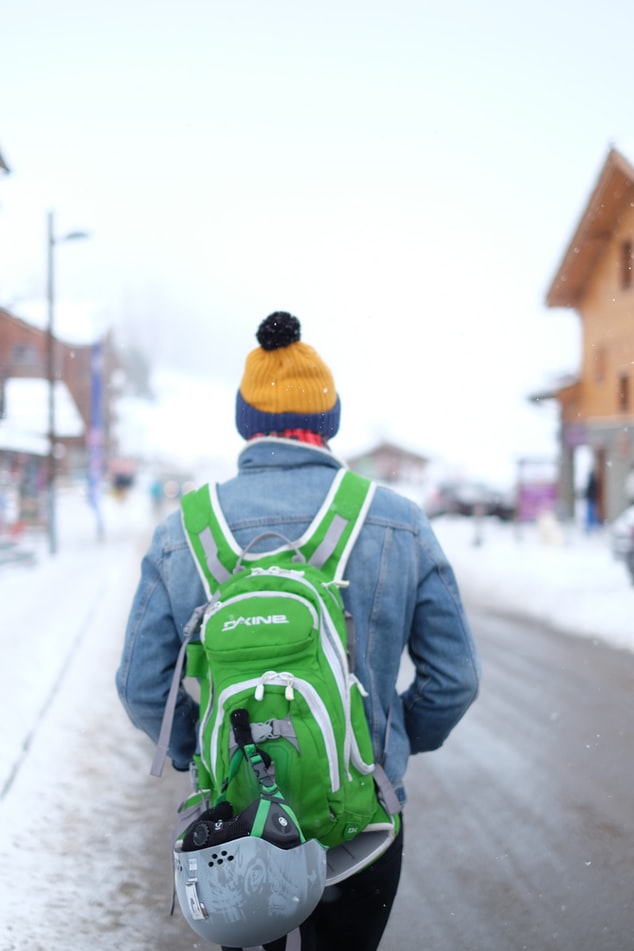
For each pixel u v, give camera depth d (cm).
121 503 5078
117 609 1177
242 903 171
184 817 203
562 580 1431
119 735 608
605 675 772
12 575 1639
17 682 750
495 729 612
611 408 2691
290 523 211
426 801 484
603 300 2684
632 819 455
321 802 182
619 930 347
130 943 342
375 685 210
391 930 349
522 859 411
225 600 191
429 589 215
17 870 404
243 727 180
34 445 2894
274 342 218
